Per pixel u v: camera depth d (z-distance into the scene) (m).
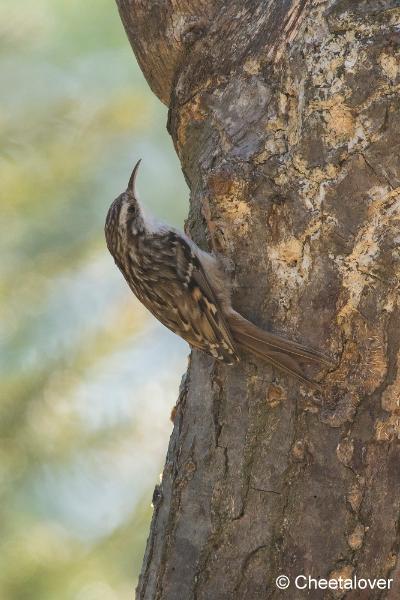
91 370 9.39
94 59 10.44
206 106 6.15
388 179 5.48
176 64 6.45
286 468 5.57
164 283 6.25
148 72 6.72
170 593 5.75
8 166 9.87
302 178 5.61
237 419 5.73
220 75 6.10
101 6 10.59
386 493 5.48
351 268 5.53
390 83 5.48
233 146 5.89
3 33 10.26
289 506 5.55
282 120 5.78
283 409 5.61
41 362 9.33
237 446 5.70
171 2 6.36
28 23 10.38
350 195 5.53
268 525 5.57
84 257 9.84
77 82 10.28
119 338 9.46
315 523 5.51
